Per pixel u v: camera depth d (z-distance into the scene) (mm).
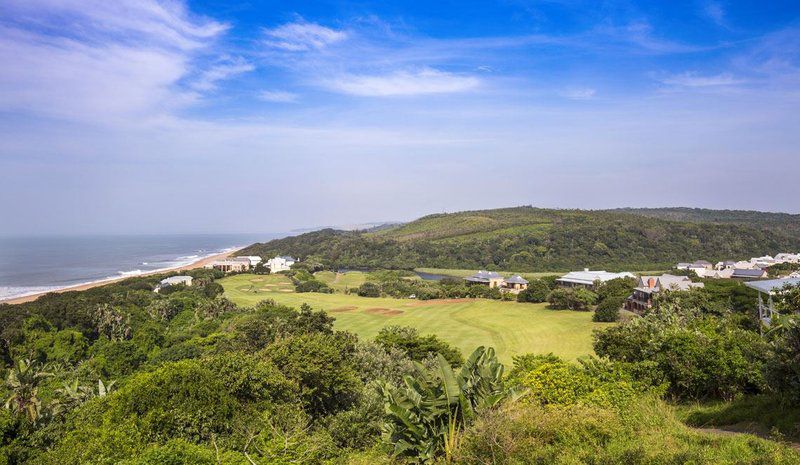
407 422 12055
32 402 32219
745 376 15156
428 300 98125
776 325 17391
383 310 85000
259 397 18625
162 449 12391
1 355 53219
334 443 17172
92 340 64250
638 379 16547
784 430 11008
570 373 14859
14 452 18609
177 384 17031
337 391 23672
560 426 11125
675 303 54562
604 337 25531
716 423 13055
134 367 52844
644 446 9844
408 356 41625
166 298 86938
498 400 12172
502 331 63156
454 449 11516
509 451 10555
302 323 49469
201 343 54938
